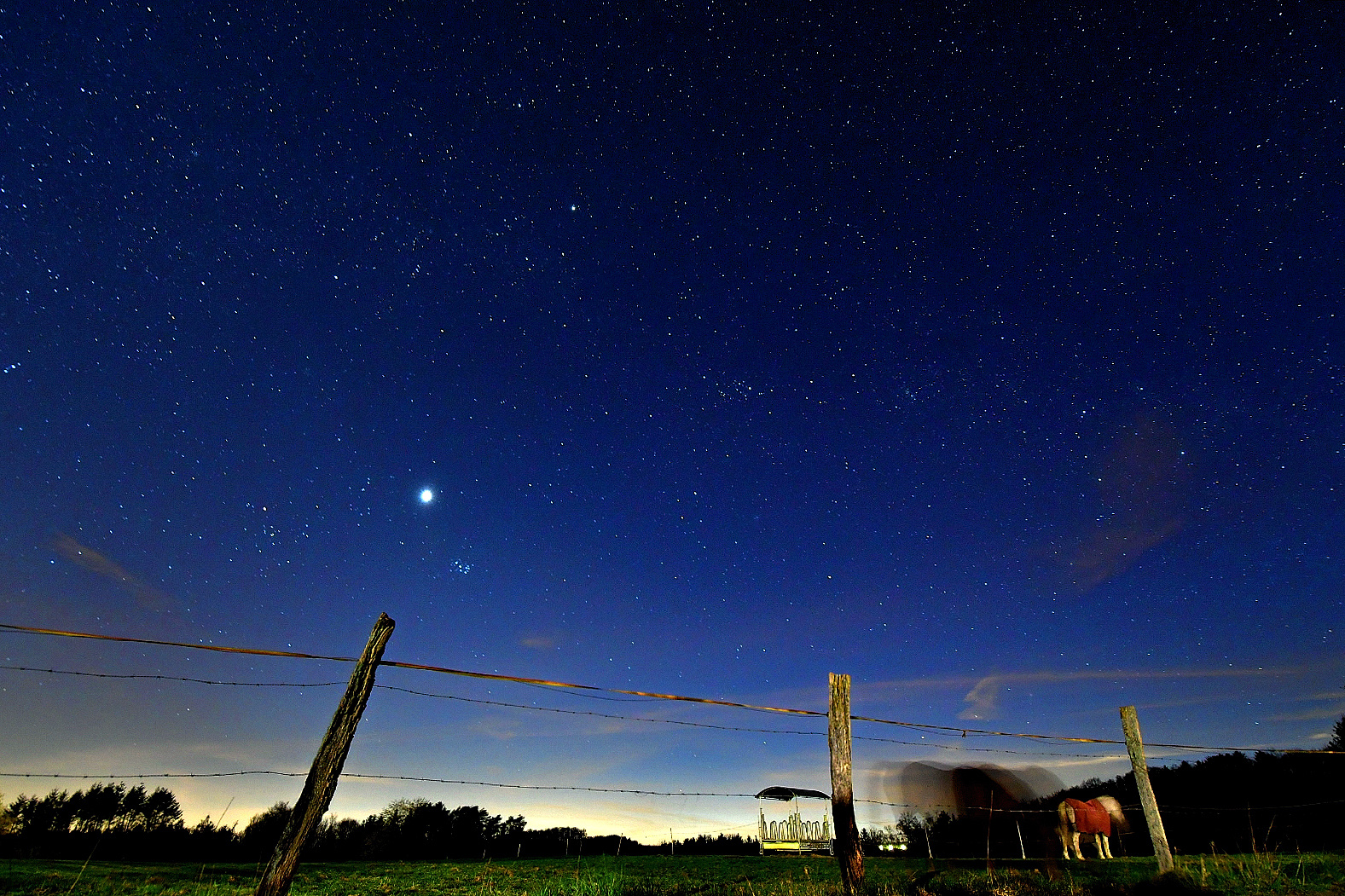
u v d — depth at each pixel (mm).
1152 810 8922
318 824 5957
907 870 11219
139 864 14047
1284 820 13391
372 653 6625
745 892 10211
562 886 11625
